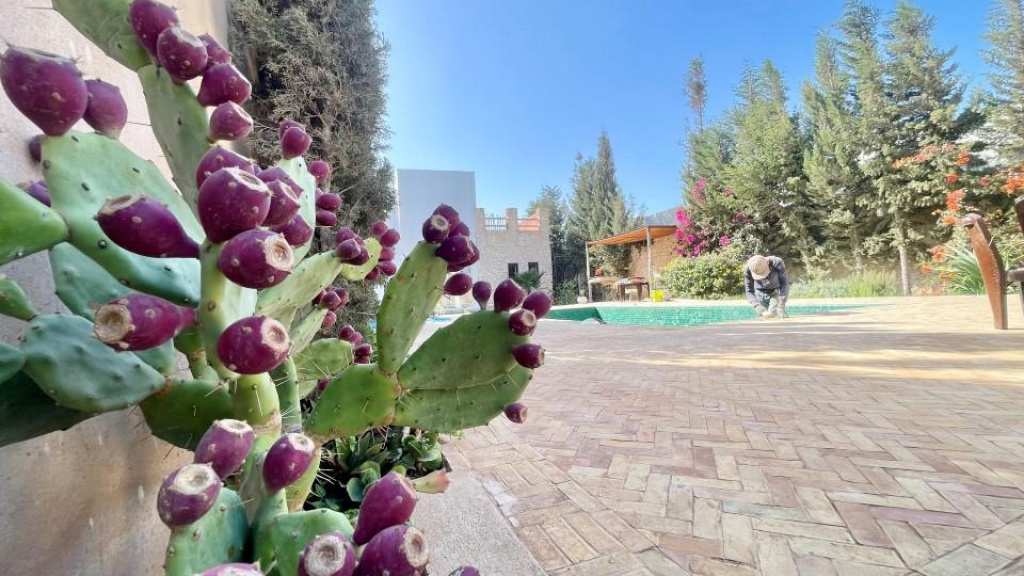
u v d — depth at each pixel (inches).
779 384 151.0
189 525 19.6
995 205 506.6
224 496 24.1
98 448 37.7
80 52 46.8
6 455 30.0
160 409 32.9
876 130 579.5
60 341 27.5
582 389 161.0
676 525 69.8
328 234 139.3
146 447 43.9
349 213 142.6
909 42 575.2
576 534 68.2
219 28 118.0
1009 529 63.3
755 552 62.1
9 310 26.9
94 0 33.9
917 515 68.1
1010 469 80.4
